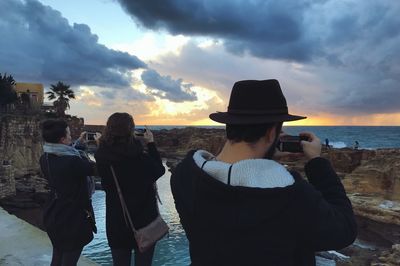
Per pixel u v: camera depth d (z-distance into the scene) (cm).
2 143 5388
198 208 167
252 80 179
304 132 200
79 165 407
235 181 160
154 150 389
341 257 2488
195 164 180
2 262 590
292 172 172
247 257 156
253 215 152
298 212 153
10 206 3941
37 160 5819
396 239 3103
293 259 161
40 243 668
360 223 3534
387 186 4228
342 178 4734
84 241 420
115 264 396
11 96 7288
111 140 364
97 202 3738
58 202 414
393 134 19812
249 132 175
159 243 2636
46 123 420
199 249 171
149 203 384
